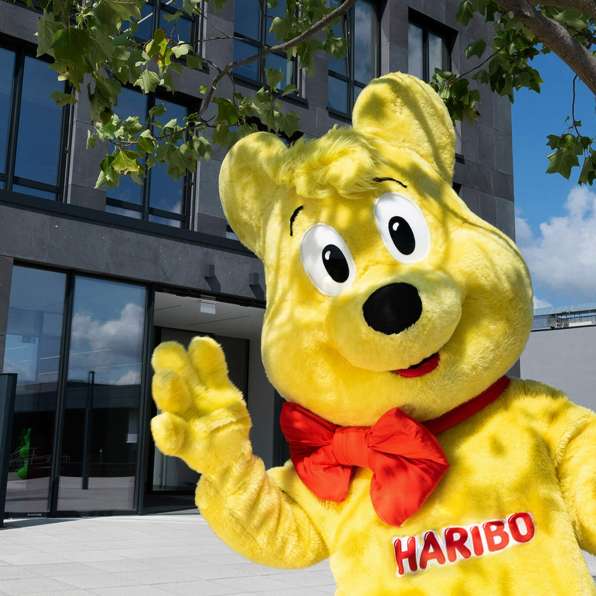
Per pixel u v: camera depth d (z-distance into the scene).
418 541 2.28
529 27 3.79
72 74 3.64
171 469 18.73
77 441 13.06
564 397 2.52
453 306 2.19
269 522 2.48
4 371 12.45
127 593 6.71
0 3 12.95
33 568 7.77
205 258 14.79
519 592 2.15
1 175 12.81
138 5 3.70
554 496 2.31
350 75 17.73
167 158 6.15
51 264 12.98
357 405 2.40
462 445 2.39
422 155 2.80
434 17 19.38
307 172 2.57
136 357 13.96
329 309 2.38
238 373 19.48
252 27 16.22
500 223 19.86
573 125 5.90
